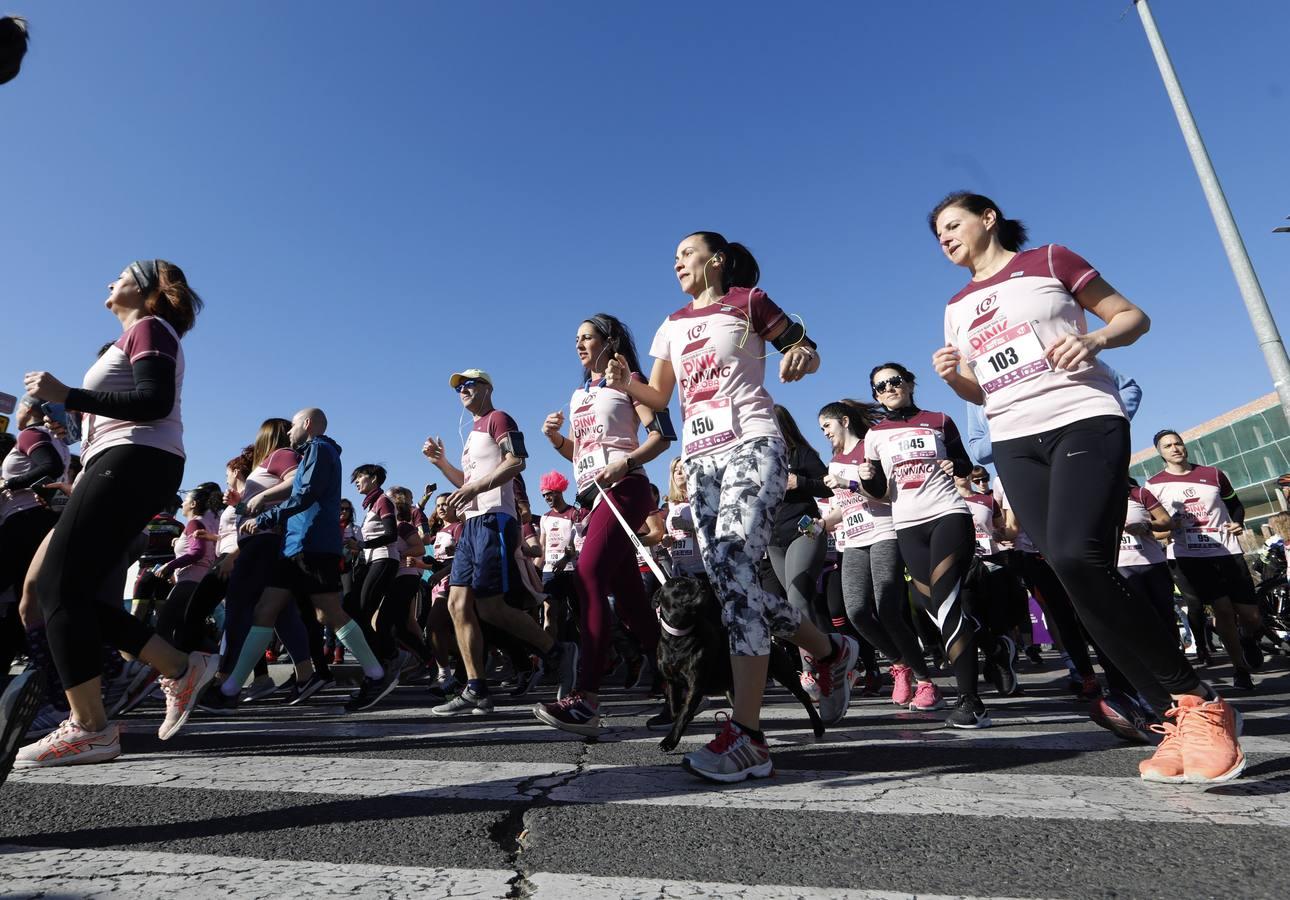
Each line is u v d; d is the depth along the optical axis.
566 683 4.68
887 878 1.55
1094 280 2.51
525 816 1.99
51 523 4.38
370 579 7.19
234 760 2.80
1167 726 2.36
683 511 7.33
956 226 2.85
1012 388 2.55
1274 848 1.68
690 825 1.90
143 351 2.79
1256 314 10.03
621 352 3.99
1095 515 2.30
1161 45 11.06
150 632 3.01
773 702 5.00
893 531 4.86
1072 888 1.49
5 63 2.22
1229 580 5.87
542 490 8.77
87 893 1.47
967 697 3.71
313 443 5.01
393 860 1.65
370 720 4.36
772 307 2.89
